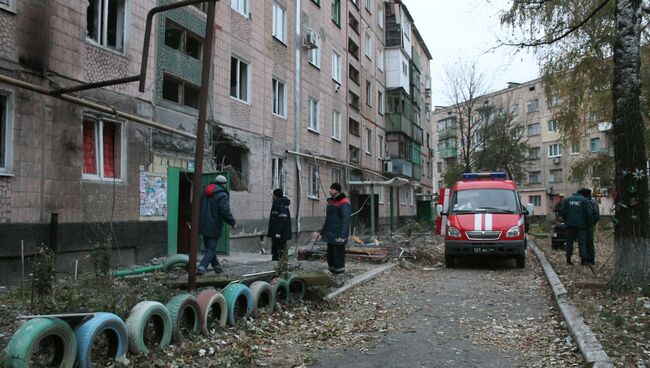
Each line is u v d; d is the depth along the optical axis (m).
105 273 6.34
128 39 11.27
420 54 43.88
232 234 15.01
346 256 14.16
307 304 7.82
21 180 8.62
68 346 4.13
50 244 9.01
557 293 8.27
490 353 5.63
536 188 54.19
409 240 17.94
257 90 16.98
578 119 15.95
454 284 10.60
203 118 6.89
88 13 10.66
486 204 14.05
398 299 8.89
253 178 16.45
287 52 19.42
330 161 22.66
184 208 13.95
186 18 13.43
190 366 4.88
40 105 9.01
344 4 26.53
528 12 12.13
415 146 38.22
